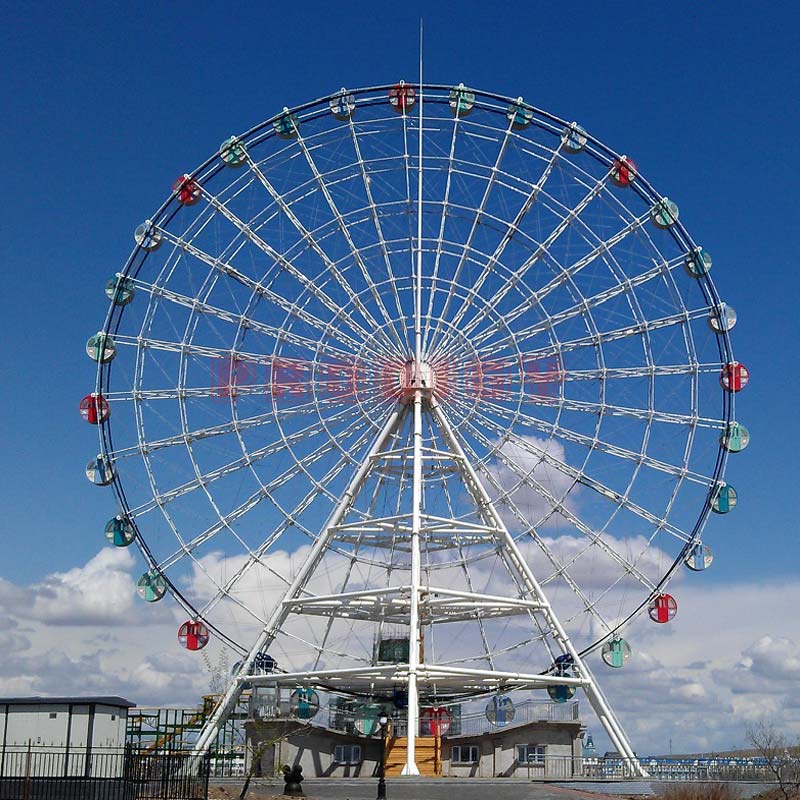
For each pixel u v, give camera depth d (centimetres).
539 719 8688
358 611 8312
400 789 6719
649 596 8094
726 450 8138
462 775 8656
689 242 8312
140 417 8100
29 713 6128
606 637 8056
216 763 8044
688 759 7738
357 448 8125
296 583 7981
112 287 8275
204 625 8038
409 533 8031
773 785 6862
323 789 6769
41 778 5253
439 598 7912
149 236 8319
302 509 8000
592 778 7369
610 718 7856
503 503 8094
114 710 6269
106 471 8075
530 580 7944
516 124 8425
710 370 8256
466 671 7488
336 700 8894
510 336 8194
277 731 8469
